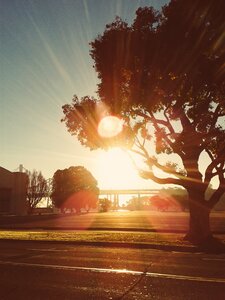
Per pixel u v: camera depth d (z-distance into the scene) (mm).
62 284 9852
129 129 21828
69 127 22953
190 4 17359
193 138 21312
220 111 20938
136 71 19562
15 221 48219
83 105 22062
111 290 9188
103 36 20453
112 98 20844
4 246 19250
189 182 22172
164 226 35062
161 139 22797
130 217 56375
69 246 19266
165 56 18406
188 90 19484
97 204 95812
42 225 41375
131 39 19250
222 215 63688
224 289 9250
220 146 23078
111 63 20062
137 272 11438
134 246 18828
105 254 15773
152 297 8523
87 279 10445
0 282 10133
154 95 19781
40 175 69375
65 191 85812
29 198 67625
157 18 19422
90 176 89500
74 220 51438
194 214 21891
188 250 17641
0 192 56875
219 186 22078
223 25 17062
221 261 13891
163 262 13531
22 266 12547
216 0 16812
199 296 8602
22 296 8711
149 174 22953
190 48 17906
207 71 18062
